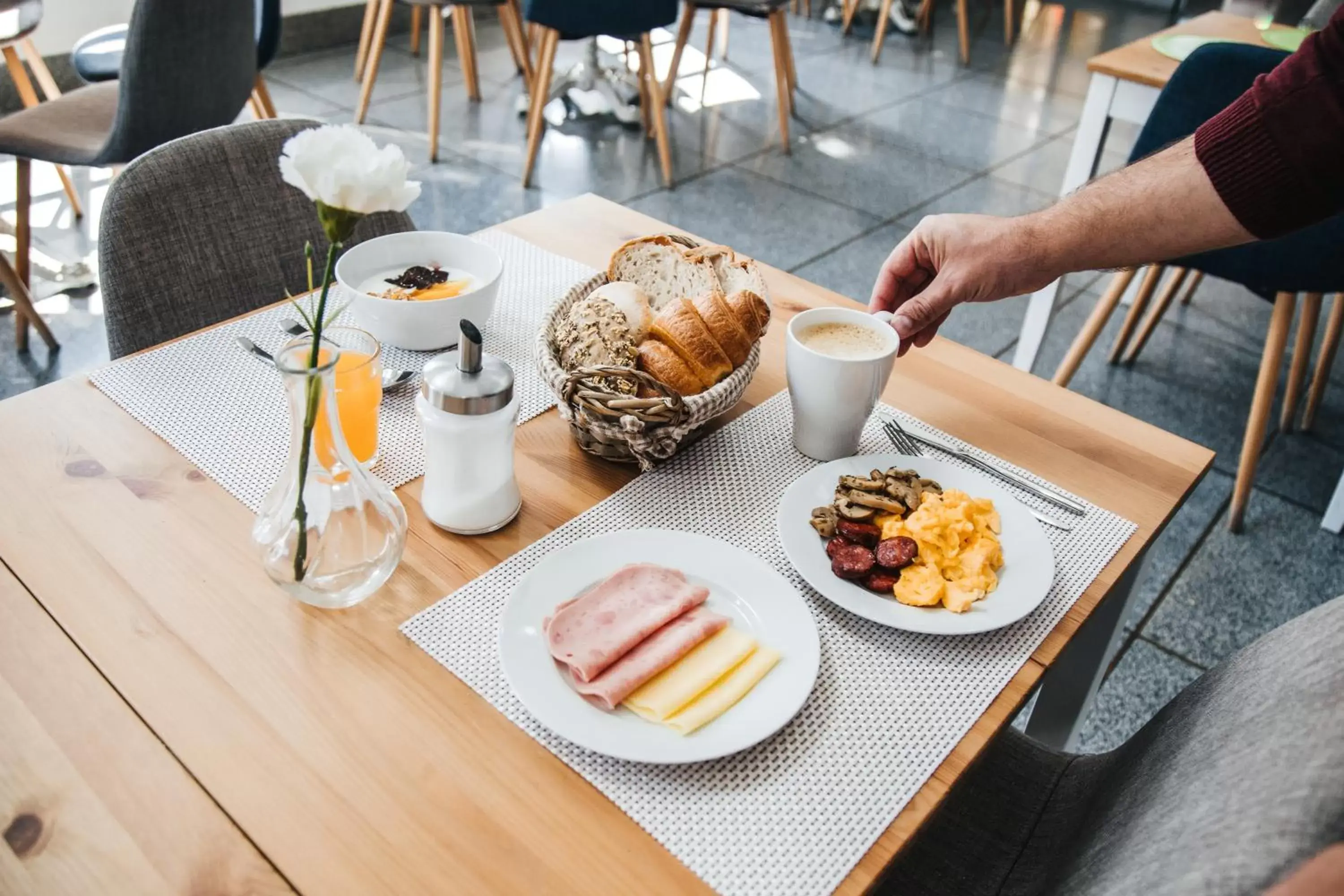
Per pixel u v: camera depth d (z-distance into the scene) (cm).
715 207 326
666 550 79
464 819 60
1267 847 50
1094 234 94
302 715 66
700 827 61
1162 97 178
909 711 70
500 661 68
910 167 368
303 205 128
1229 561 195
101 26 373
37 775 61
